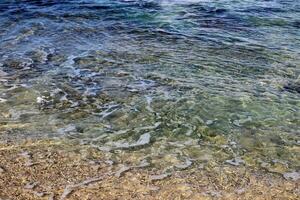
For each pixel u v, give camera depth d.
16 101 10.43
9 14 18.33
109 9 19.45
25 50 14.01
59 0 20.94
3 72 12.16
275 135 9.27
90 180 7.46
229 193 7.23
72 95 10.87
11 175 7.51
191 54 13.98
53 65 12.77
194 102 10.62
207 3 20.80
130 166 7.95
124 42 15.06
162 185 7.39
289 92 11.40
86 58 13.39
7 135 8.87
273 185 7.51
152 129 9.37
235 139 9.08
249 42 15.34
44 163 7.92
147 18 18.17
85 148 8.51
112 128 9.36
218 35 16.08
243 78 12.21
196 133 9.27
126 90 11.22
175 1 21.09
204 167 8.00
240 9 19.77
